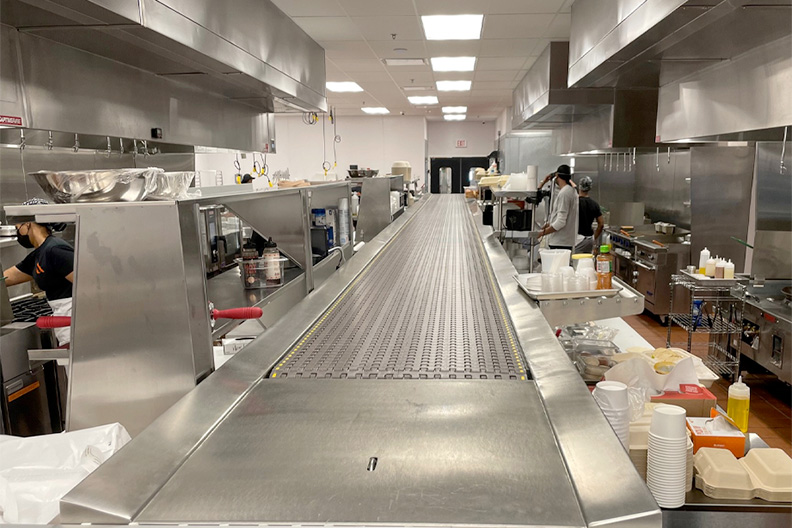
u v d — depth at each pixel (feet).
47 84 9.15
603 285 6.55
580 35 12.80
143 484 2.51
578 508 2.28
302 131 45.19
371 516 2.25
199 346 3.92
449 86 29.45
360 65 23.65
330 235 10.37
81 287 3.80
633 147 18.81
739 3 6.67
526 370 3.98
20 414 7.02
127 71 11.44
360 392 3.57
